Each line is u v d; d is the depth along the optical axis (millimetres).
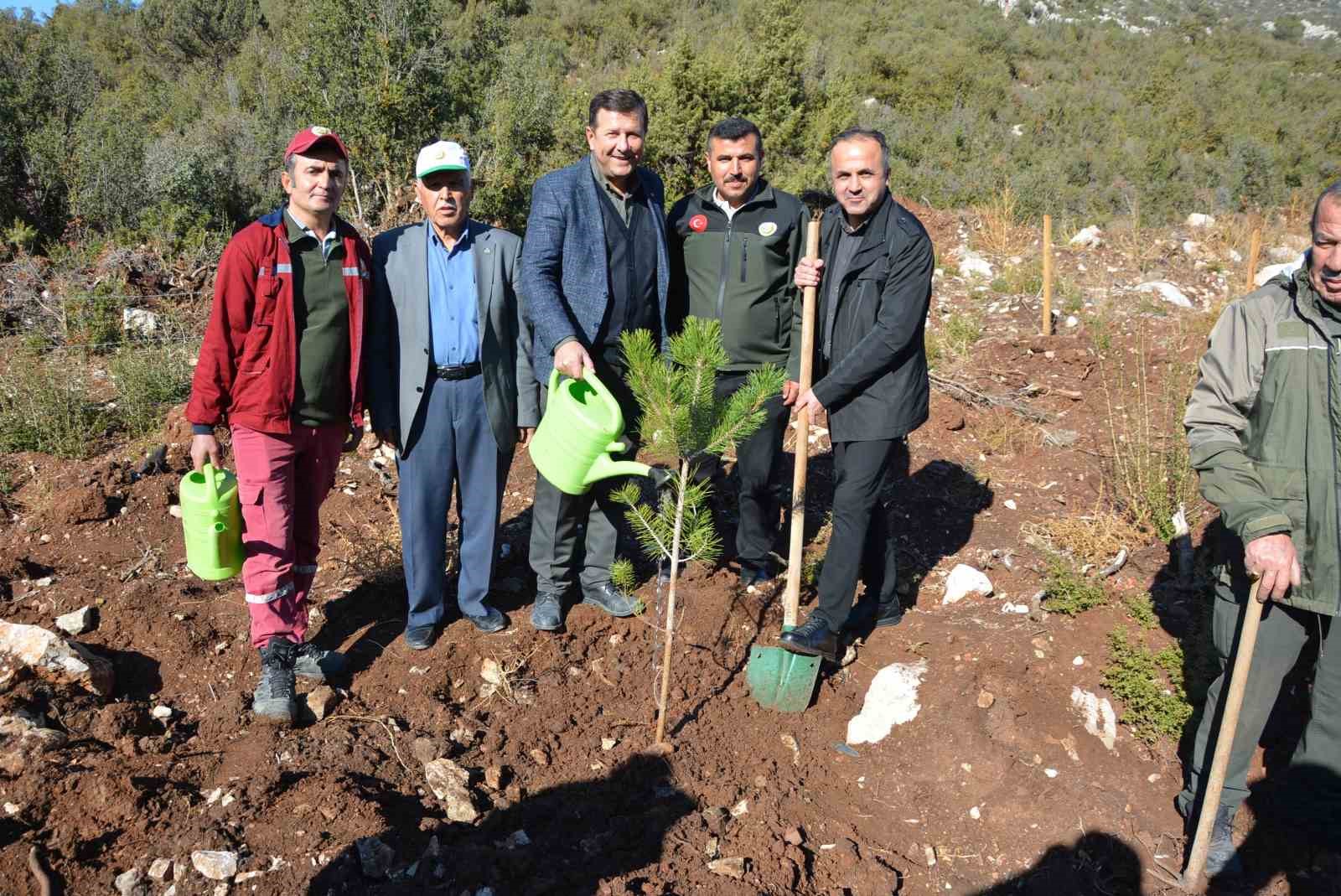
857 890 2773
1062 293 8438
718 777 3152
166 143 10656
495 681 3514
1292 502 2564
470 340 3352
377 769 3027
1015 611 3912
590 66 27797
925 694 3436
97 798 2730
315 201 2988
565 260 3357
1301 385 2523
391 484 5008
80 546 4297
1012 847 2965
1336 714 2711
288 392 3090
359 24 10320
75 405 5688
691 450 3055
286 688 3229
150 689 3398
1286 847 2918
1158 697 3305
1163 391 6062
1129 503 4613
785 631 3486
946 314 8273
